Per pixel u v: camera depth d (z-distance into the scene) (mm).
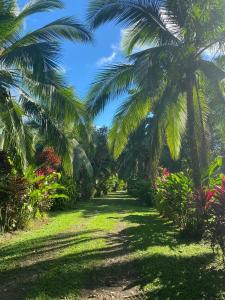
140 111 15695
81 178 33875
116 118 15836
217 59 13820
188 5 12672
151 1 13352
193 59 13438
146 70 13578
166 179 17219
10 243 11977
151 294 6801
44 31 13492
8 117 13891
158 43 13961
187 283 7289
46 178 17438
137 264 8820
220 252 9602
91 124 14758
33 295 6859
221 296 6590
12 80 13188
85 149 33188
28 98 14148
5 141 14930
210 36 12680
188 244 11055
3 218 13672
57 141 15078
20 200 14188
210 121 15977
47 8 13484
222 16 12359
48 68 12500
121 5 13414
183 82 13828
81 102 13930
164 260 8992
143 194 28734
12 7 13656
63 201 23766
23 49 12531
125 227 15141
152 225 15578
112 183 53375
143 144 34469
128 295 6926
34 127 17125
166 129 16672
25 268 8789
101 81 14500
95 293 7039
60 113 13891
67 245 11195
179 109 16062
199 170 13539
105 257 9555
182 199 13609
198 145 15148
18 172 14969
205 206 10375
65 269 8430
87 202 32062
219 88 14375
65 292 6980
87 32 13641
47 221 17578
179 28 13562
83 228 14977
